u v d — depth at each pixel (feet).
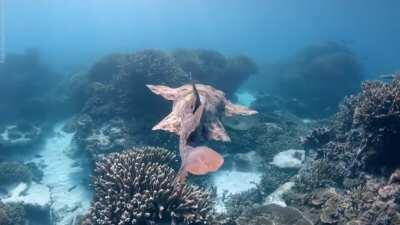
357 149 38.24
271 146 58.23
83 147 59.31
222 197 46.88
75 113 81.25
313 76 103.96
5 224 40.50
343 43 132.67
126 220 25.95
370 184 34.04
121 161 32.22
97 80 83.46
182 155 12.76
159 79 60.64
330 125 51.13
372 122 35.22
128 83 61.57
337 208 32.99
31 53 116.98
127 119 58.75
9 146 63.93
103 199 29.55
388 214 29.04
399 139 33.86
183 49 90.79
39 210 47.24
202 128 15.03
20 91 93.45
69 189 52.24
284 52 213.66
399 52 232.73
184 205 27.12
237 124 62.39
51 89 99.50
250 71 97.25
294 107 88.38
